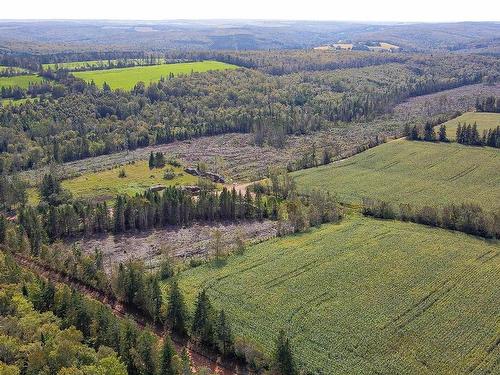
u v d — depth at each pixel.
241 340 83.25
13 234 121.50
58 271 111.38
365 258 112.44
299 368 78.44
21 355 70.62
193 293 99.56
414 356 81.62
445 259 111.81
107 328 80.00
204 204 144.62
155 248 126.00
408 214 135.50
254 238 129.25
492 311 93.12
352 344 84.31
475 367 79.25
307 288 100.88
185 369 75.50
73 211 133.75
